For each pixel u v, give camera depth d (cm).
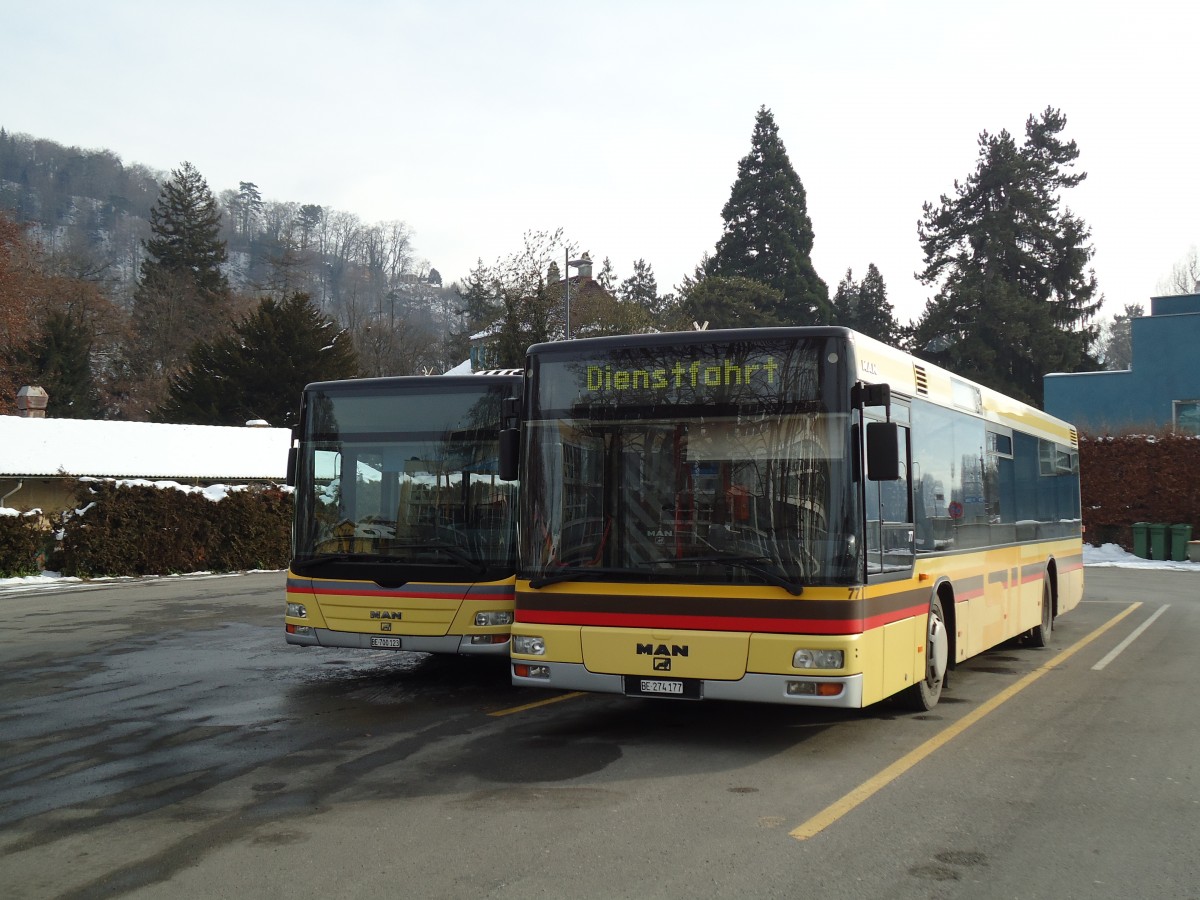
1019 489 1338
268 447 4534
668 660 810
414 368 9019
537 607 856
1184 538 3297
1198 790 717
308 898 523
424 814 665
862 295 9525
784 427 808
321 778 757
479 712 1009
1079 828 632
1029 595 1369
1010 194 6003
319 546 1161
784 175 6894
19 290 5372
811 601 782
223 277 8944
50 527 2811
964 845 600
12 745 867
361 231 13362
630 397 849
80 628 1683
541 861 574
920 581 927
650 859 577
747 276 6738
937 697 1005
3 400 5109
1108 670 1251
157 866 571
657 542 826
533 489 871
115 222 12350
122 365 7569
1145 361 4125
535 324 4834
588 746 859
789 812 666
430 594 1104
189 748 855
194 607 2016
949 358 6062
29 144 13025
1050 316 5869
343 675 1237
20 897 528
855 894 524
